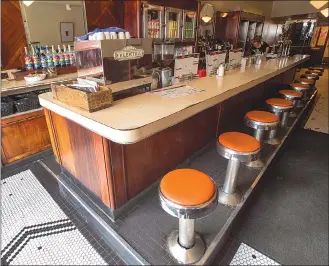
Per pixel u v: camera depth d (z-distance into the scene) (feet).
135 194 6.24
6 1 9.80
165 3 13.93
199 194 4.12
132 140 4.03
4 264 5.22
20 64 10.85
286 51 18.29
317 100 19.31
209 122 8.67
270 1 29.96
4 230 6.11
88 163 5.85
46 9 11.04
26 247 5.63
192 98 6.05
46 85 9.24
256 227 6.21
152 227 5.64
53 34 11.64
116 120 4.42
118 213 5.83
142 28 13.01
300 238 5.90
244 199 6.48
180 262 4.76
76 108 5.17
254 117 7.60
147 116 4.65
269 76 10.18
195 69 8.62
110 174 5.24
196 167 8.07
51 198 7.35
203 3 18.47
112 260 5.33
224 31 22.00
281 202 7.16
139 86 6.66
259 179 7.44
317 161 9.59
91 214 6.08
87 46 5.84
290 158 9.80
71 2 11.76
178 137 7.17
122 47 5.98
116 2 13.51
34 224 6.32
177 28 15.07
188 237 4.80
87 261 5.31
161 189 4.33
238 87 7.52
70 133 6.08
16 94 8.76
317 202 7.20
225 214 5.98
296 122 12.26
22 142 8.96
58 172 8.42
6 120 8.31
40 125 9.36
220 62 9.89
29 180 8.26
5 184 8.01
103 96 5.04
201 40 17.98
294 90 12.30
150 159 6.35
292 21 30.17
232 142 5.82
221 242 5.41
